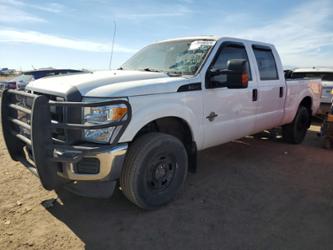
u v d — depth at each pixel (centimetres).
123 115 273
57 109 278
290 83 546
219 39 404
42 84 319
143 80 317
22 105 310
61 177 280
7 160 488
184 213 316
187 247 258
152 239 270
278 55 522
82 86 280
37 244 261
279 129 618
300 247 259
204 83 362
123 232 280
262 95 467
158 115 306
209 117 375
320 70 878
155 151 305
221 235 276
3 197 348
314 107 646
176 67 390
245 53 443
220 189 379
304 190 379
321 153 551
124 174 299
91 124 265
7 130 323
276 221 301
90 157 268
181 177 340
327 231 284
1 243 261
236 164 479
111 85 288
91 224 294
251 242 266
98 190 283
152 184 315
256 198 354
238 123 426
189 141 363
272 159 509
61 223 295
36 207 325
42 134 255
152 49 458
